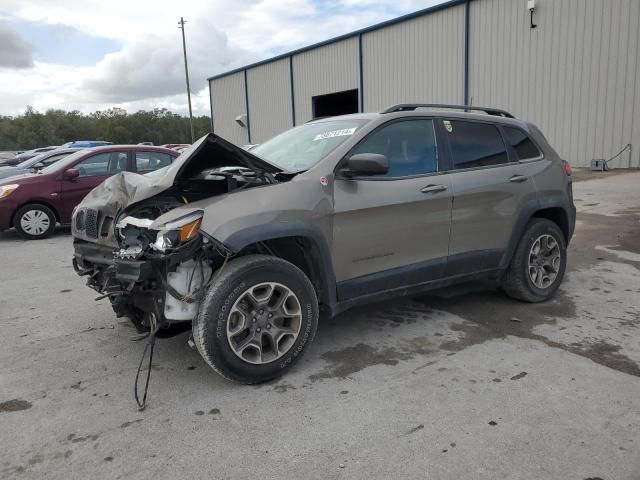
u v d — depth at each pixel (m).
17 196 8.84
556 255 5.02
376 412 3.06
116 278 3.31
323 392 3.31
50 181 9.09
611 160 16.97
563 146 18.03
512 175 4.66
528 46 18.48
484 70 19.92
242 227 3.24
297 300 3.48
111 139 95.50
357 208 3.70
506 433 2.81
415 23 22.16
